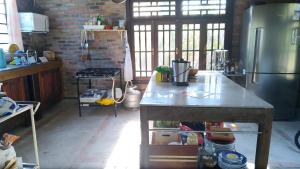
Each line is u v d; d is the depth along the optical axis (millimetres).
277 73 3803
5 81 3133
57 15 4820
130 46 4824
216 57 4094
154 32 4754
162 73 2555
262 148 1708
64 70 5062
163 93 2023
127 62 4598
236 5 4484
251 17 3779
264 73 3826
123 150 2865
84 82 5062
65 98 5195
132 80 4953
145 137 1751
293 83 3832
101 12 4730
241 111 1650
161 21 4691
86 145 3012
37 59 4301
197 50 4773
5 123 3248
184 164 1754
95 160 2633
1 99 1834
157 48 4824
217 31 4656
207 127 2137
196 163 1749
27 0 4543
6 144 1853
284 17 3600
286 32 3645
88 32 4840
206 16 4582
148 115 1716
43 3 4789
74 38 4898
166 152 1745
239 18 4535
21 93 3520
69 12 4789
